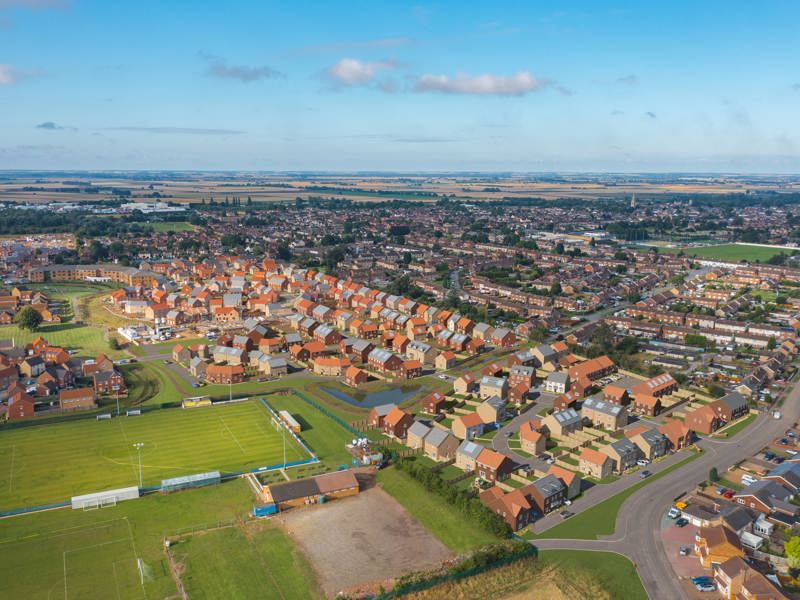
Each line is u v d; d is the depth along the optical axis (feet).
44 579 350.23
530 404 636.89
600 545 389.60
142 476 472.44
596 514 426.51
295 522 413.80
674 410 618.44
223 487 458.50
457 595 341.62
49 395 650.02
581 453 496.23
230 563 367.45
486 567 362.33
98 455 507.30
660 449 518.37
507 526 401.08
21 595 336.08
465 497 426.92
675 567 367.45
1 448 518.37
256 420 588.09
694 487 464.65
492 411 582.76
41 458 500.33
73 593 338.54
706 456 517.96
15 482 459.73
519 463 506.48
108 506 429.79
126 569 360.69
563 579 355.15
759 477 474.08
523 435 532.32
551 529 407.85
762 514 417.08
